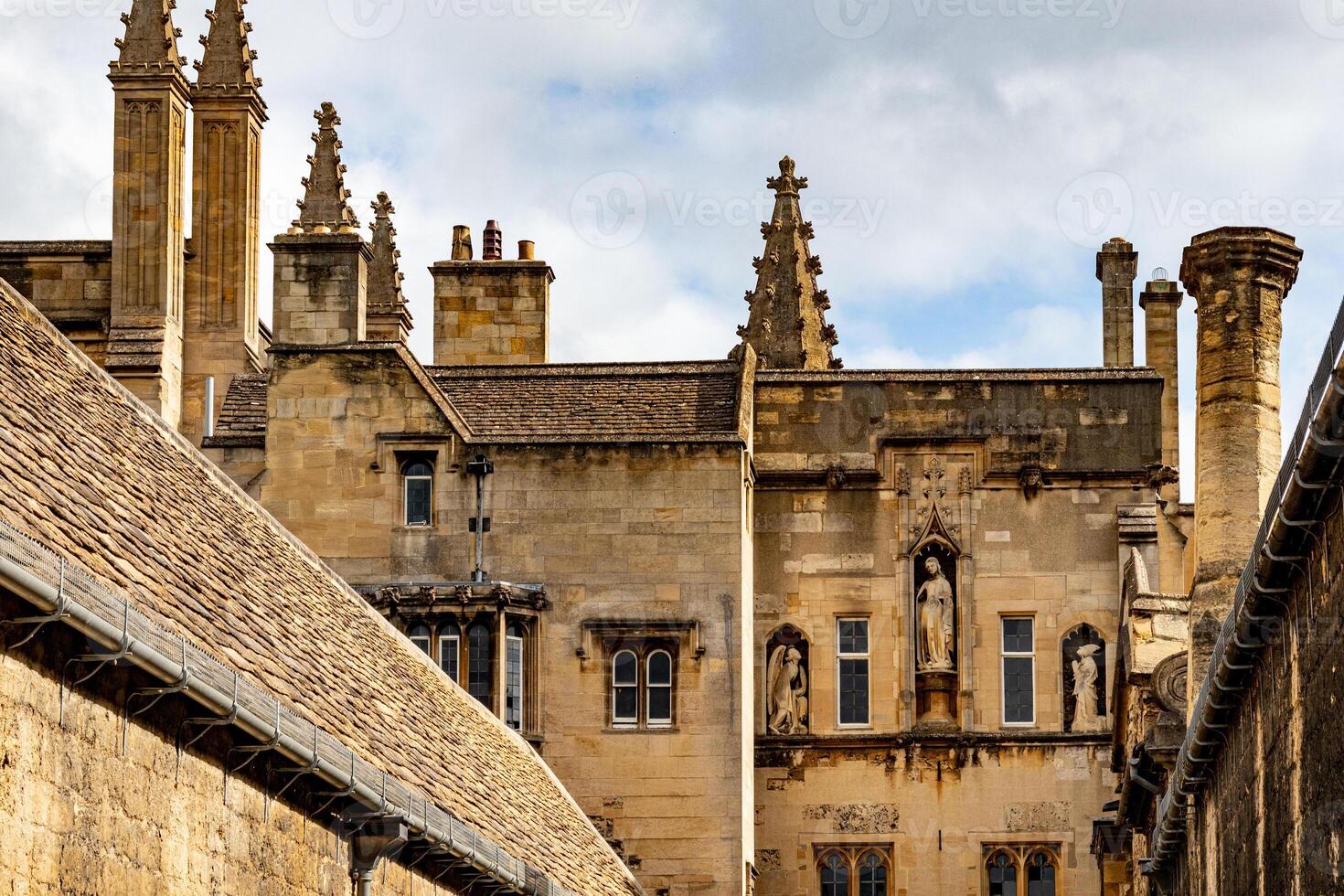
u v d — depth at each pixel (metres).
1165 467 70.75
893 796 69.38
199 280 76.38
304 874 35.12
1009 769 69.44
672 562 65.38
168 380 74.00
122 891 28.58
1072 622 70.19
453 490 65.94
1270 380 44.34
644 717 64.81
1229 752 37.28
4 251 74.62
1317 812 28.75
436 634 64.25
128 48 75.00
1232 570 43.88
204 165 76.69
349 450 66.25
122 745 28.67
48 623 26.45
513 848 46.34
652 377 69.50
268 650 37.47
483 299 82.38
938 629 70.12
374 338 89.25
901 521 70.81
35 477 31.44
